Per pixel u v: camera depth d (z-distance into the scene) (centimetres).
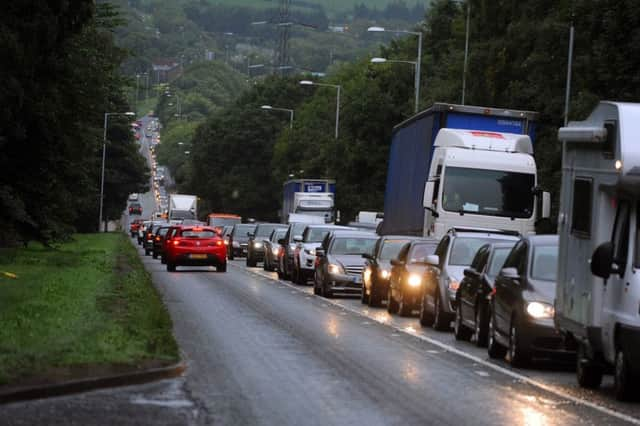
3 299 5172
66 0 8550
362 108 17638
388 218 9206
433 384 3322
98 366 3188
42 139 10094
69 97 10044
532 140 7625
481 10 13450
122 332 3938
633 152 3097
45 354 3294
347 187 17812
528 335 3753
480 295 4438
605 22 9169
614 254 3150
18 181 10550
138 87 13212
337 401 2923
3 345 3431
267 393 3025
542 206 7138
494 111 7588
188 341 4297
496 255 4556
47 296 5456
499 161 7162
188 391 3006
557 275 3647
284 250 9669
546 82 11381
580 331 3341
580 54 10881
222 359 3747
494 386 3338
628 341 2994
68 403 2742
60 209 11469
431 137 7669
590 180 3331
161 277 9475
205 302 6475
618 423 2717
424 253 6144
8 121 8650
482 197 7131
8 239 10669
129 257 11869
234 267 12206
